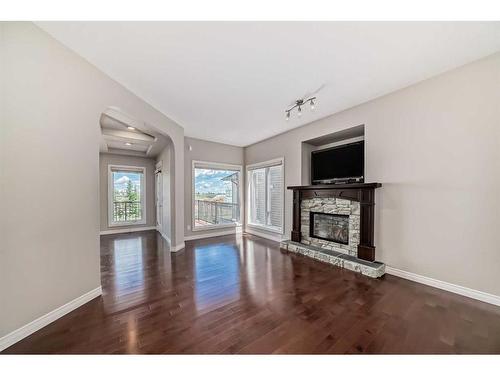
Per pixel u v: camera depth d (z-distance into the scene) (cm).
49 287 175
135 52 200
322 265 321
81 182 206
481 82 210
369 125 309
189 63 218
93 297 216
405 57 209
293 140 445
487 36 179
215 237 529
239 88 271
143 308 198
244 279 269
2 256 146
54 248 180
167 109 340
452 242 229
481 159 210
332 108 338
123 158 602
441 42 187
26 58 161
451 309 195
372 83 259
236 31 173
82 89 207
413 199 261
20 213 157
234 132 470
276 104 321
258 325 172
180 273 289
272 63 218
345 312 191
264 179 541
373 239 301
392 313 189
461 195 223
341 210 351
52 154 179
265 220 535
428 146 248
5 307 147
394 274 279
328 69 229
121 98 260
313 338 156
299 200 423
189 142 505
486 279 207
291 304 205
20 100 157
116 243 468
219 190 573
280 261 341
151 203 650
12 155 152
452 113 229
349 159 350
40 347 146
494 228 203
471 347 146
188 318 182
